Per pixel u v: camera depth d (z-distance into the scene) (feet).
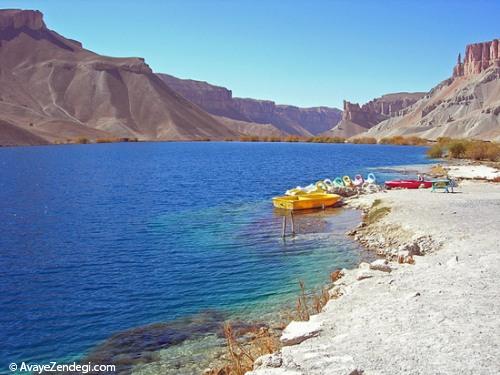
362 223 87.40
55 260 68.54
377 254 67.92
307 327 33.09
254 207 118.52
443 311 33.71
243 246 75.56
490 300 35.81
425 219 77.61
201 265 64.80
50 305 50.42
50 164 274.77
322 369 25.62
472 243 59.21
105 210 115.34
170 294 53.21
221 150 478.59
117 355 38.96
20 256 71.00
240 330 42.60
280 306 48.14
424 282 42.04
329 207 113.70
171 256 70.03
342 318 34.88
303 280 56.80
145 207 120.06
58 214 109.50
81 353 39.63
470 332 29.40
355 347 28.40
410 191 120.06
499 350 26.61
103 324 45.39
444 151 320.29
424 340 28.58
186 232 87.56
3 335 43.27
